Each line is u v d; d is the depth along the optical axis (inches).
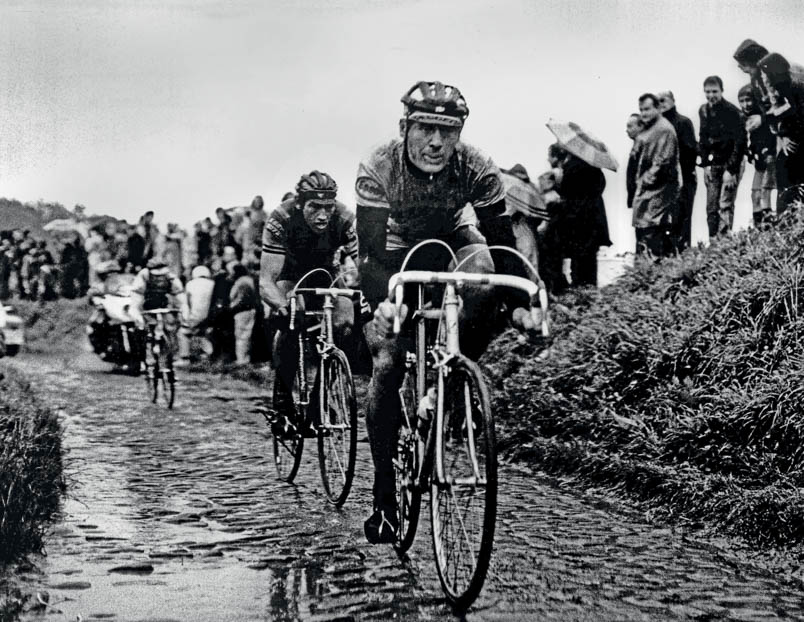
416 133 183.3
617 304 337.1
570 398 296.8
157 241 552.4
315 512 214.2
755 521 188.1
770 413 224.1
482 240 194.2
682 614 145.3
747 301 271.6
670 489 216.1
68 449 297.7
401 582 160.6
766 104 350.0
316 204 268.1
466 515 147.8
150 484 244.8
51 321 761.6
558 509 220.5
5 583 156.8
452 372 151.9
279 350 249.6
